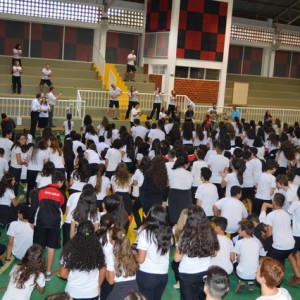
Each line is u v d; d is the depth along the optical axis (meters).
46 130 9.59
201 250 4.80
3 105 17.14
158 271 4.79
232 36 26.52
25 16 21.72
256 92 26.05
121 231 4.63
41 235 6.38
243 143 12.70
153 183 7.38
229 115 20.91
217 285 3.67
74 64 22.30
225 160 9.01
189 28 21.70
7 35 21.89
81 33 23.25
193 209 4.92
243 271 6.50
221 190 9.04
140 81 22.53
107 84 21.39
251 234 6.52
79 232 4.55
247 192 9.24
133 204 8.47
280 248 6.56
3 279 6.50
